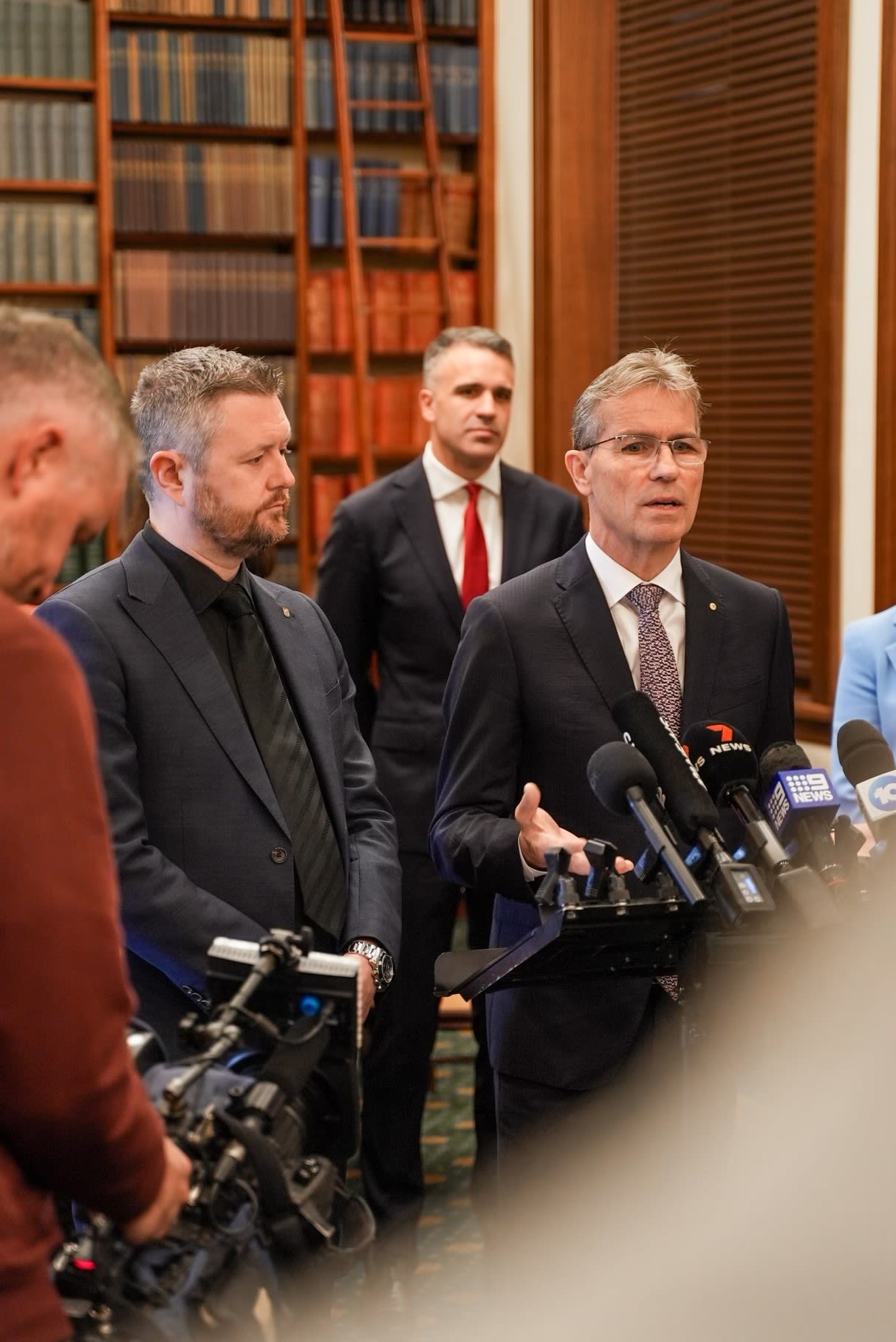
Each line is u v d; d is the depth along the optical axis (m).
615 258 6.11
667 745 1.85
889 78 4.43
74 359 1.44
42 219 5.84
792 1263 1.87
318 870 2.27
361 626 3.82
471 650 2.44
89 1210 1.49
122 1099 1.31
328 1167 1.52
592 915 1.64
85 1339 1.40
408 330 6.31
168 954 2.11
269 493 2.22
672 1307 2.02
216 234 6.02
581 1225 2.29
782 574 5.27
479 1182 3.41
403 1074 3.40
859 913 1.69
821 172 4.77
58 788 1.30
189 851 2.19
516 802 2.44
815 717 4.87
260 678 2.30
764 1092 1.79
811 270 5.09
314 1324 1.48
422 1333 2.97
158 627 2.21
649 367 2.34
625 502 2.34
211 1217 1.43
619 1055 2.30
